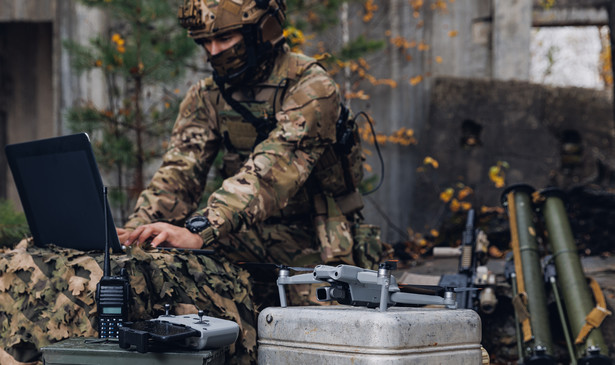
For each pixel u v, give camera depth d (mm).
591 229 5402
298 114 2566
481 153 6809
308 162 2564
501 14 7176
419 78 6699
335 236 2730
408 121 6695
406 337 1614
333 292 1739
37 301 1874
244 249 2676
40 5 6781
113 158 5004
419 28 6957
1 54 8219
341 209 2850
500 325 3750
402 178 6637
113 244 1990
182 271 2023
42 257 1919
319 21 6160
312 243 2850
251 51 2596
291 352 1772
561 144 6891
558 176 6746
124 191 5328
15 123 8250
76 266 1889
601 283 3906
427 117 6945
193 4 2598
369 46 5492
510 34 7168
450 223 6414
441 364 1679
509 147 6824
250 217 2381
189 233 2240
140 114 5145
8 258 1947
